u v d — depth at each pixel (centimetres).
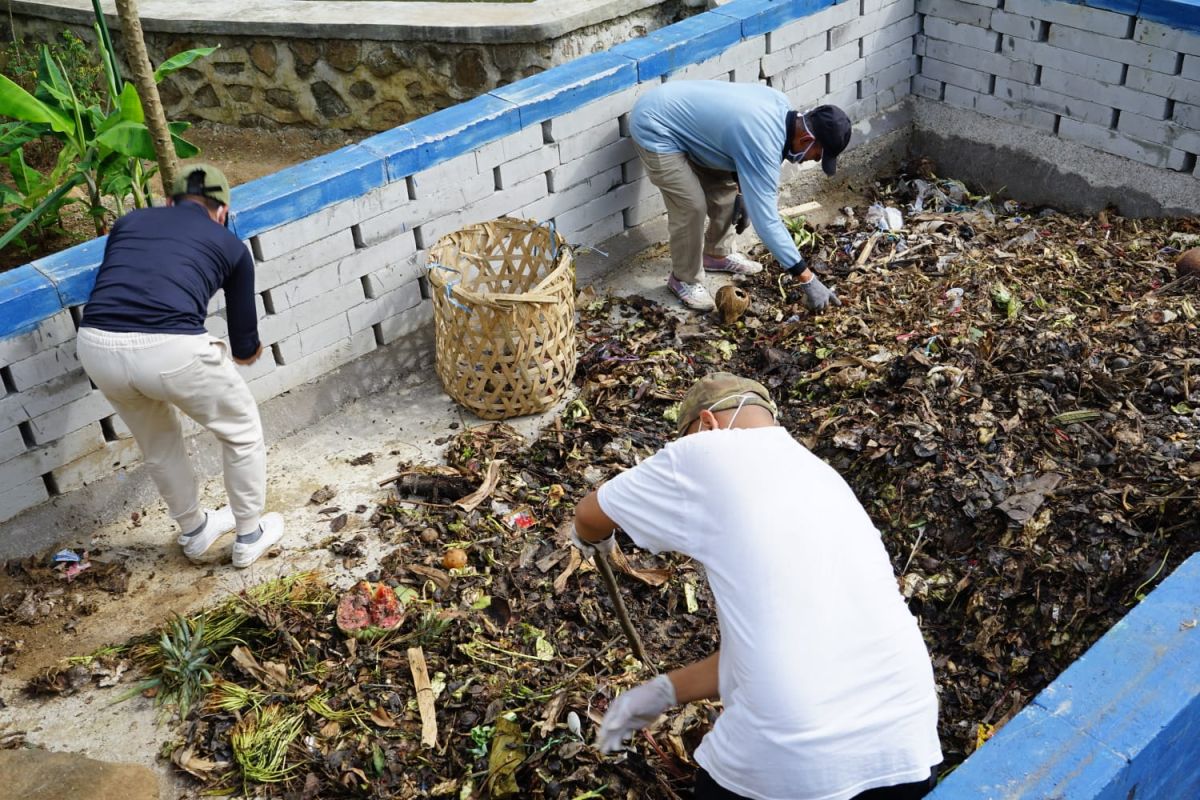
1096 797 223
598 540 303
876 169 678
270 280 459
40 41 740
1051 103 615
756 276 586
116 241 370
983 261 576
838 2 605
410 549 421
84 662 386
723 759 249
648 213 589
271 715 358
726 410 279
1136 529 376
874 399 461
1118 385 443
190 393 371
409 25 653
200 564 427
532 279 513
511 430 484
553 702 349
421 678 366
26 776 341
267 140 717
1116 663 249
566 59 655
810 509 251
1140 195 596
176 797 341
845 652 240
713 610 389
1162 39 550
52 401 417
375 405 508
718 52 569
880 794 246
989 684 359
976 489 401
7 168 654
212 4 713
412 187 485
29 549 430
